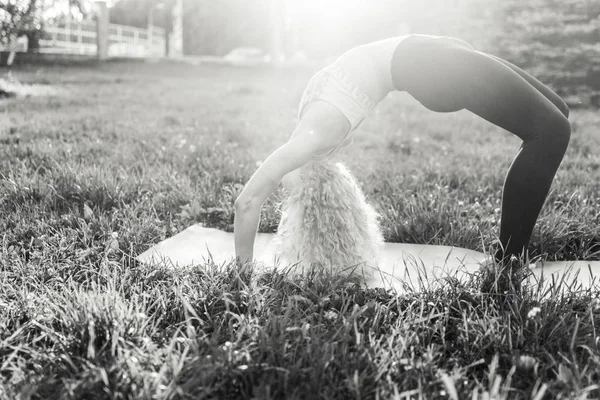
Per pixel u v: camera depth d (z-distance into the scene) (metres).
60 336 1.55
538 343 1.57
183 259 2.26
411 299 1.82
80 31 15.32
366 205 2.19
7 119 4.91
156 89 9.45
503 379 1.47
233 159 3.76
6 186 2.81
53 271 1.96
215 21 23.67
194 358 1.42
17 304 1.73
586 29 8.14
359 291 1.87
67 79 9.91
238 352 1.46
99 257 2.10
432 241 2.51
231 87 10.16
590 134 5.16
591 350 1.50
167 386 1.35
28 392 1.31
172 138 4.59
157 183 3.06
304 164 1.92
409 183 3.29
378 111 7.21
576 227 2.50
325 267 1.99
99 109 6.27
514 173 1.90
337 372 1.42
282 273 1.94
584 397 1.29
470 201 3.03
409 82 1.93
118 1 26.03
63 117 5.37
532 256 2.33
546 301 1.71
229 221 2.75
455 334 1.66
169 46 22.14
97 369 1.37
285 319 1.58
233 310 1.74
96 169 3.07
